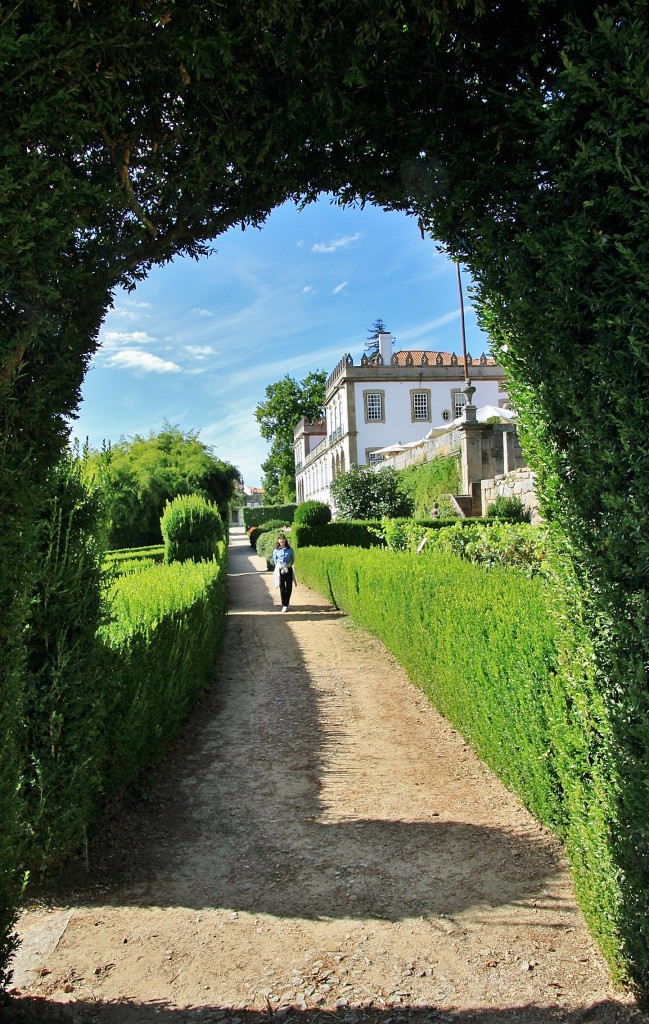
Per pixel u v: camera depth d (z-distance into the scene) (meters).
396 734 5.86
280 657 9.67
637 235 1.90
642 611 2.05
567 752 2.65
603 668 2.30
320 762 5.21
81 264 2.48
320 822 4.09
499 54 2.31
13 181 1.96
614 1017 2.29
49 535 3.40
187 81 2.39
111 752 4.04
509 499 18.59
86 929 2.98
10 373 2.11
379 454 40.38
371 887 3.29
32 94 2.02
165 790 4.72
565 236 2.15
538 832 3.80
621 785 2.22
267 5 2.21
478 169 2.40
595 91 1.91
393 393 44.06
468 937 2.83
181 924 3.01
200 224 2.98
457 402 44.56
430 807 4.25
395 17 2.26
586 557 2.28
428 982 2.54
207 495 30.28
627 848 2.23
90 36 2.06
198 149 2.64
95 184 2.42
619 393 2.00
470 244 2.64
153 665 4.86
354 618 12.51
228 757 5.43
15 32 1.85
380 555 10.99
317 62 2.38
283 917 3.04
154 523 26.58
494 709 4.48
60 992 2.54
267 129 2.63
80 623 3.53
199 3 2.22
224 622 12.96
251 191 2.95
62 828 3.39
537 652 3.62
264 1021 2.37
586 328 2.14
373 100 2.57
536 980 2.53
